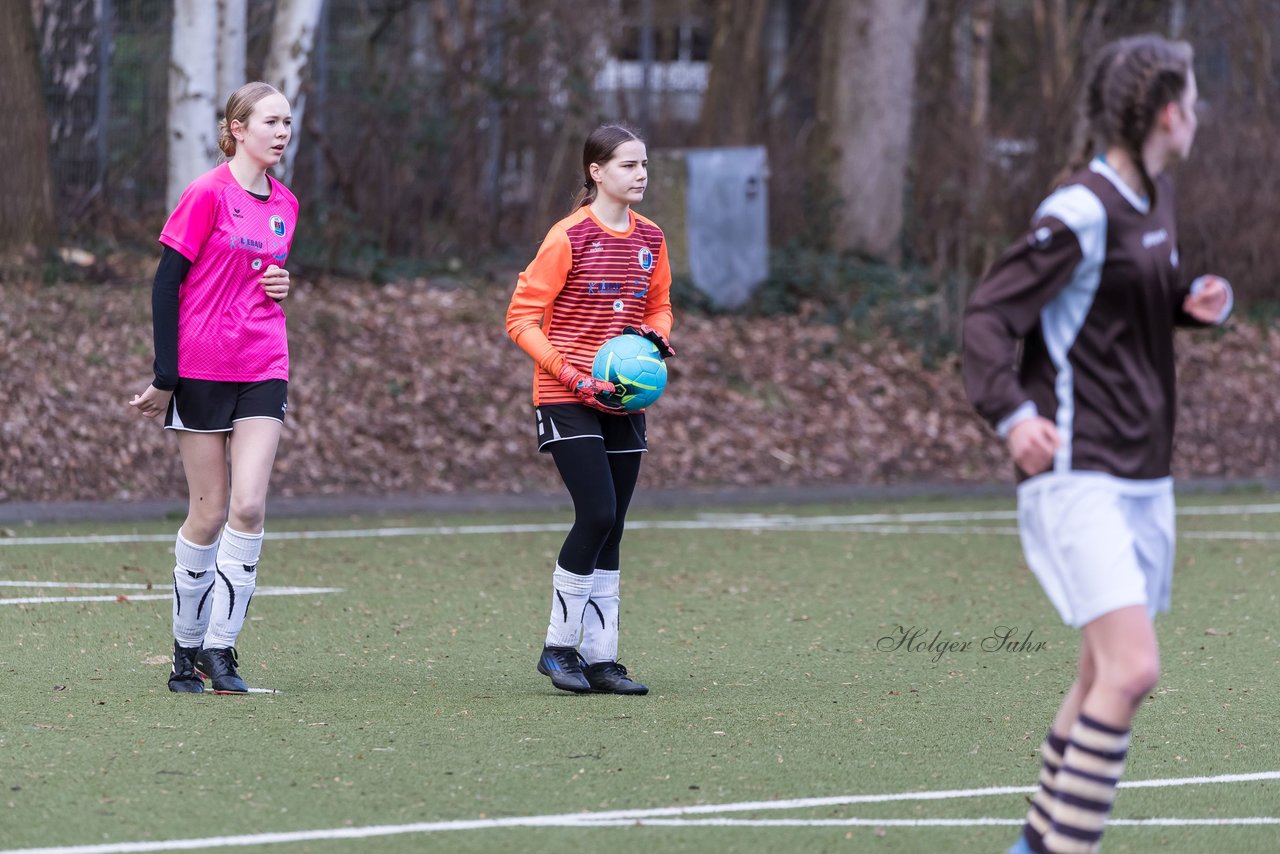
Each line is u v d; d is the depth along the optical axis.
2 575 35.75
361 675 26.28
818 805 18.78
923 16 80.38
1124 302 15.02
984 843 17.39
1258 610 34.12
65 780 19.20
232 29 61.34
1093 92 15.48
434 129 71.94
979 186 74.94
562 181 75.44
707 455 60.22
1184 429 67.44
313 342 59.47
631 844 17.14
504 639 29.94
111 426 52.03
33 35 61.75
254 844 16.89
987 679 26.67
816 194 79.12
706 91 84.94
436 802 18.59
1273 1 82.44
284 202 24.33
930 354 69.56
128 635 29.08
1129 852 17.27
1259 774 20.61
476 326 63.94
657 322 25.80
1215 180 78.81
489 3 75.50
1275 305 78.06
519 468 56.94
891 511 52.75
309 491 52.97
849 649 29.39
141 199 67.56
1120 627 14.63
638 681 26.16
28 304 56.53
